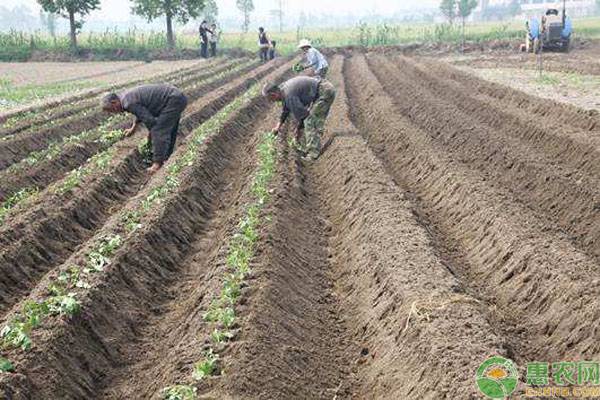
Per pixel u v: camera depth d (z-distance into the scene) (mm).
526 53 42062
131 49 49469
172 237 10227
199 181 12789
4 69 41125
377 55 45531
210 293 7930
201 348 6719
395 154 15688
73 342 7051
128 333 7828
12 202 11758
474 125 16328
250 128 18844
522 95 19812
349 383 6945
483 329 6641
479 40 49125
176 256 9930
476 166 14141
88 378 6898
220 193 13211
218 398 5965
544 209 11430
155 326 8141
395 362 6719
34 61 48594
